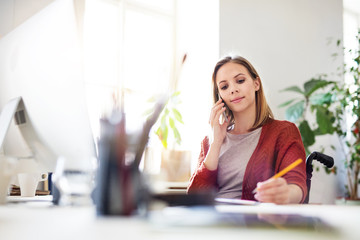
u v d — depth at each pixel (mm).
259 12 3449
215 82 1971
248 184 1683
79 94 942
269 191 1025
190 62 3373
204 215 614
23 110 1093
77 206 910
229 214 632
